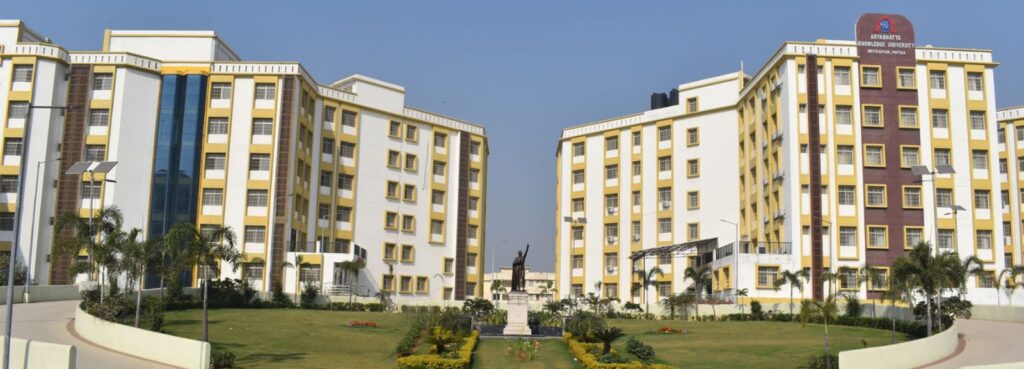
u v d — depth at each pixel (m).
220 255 43.34
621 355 40.03
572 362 39.03
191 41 79.94
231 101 78.25
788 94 73.31
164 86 77.81
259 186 76.75
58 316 48.50
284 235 76.25
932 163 73.19
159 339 35.38
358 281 85.06
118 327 37.72
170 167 76.19
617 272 91.50
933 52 75.19
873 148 73.00
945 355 40.31
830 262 70.31
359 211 87.62
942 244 72.25
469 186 98.06
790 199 71.56
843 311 62.62
